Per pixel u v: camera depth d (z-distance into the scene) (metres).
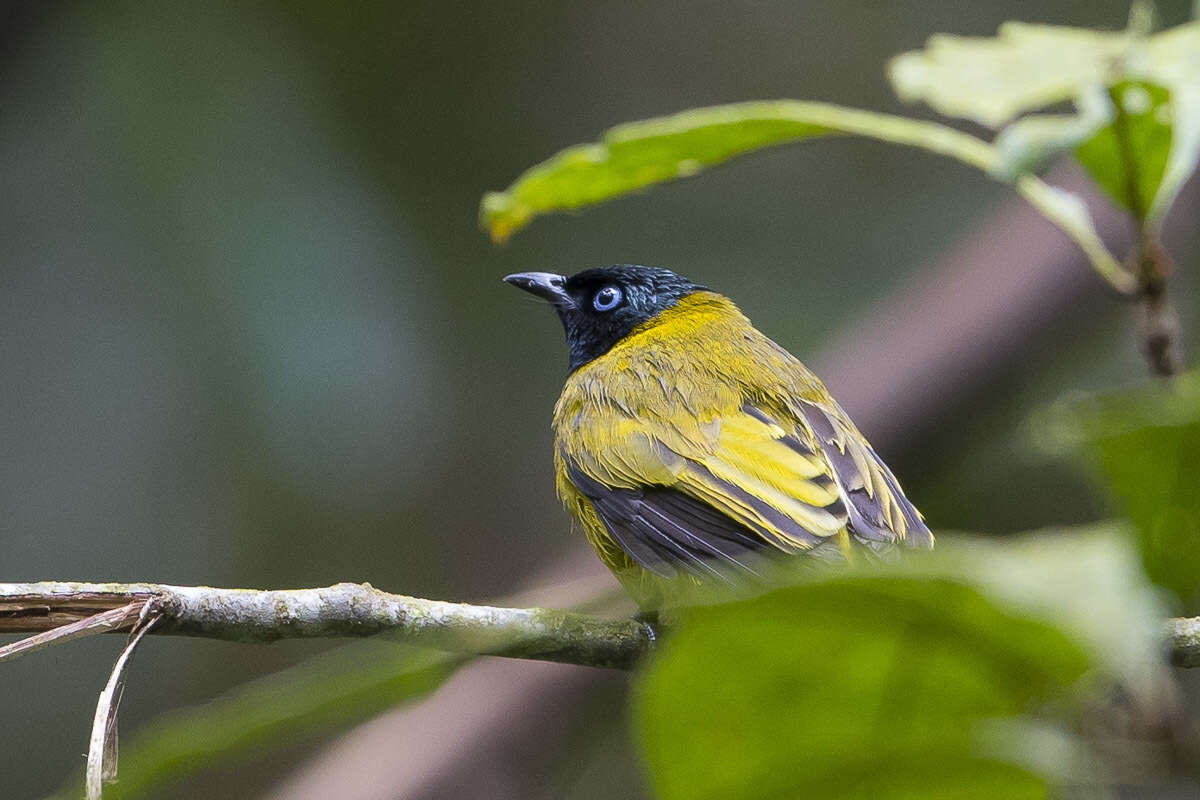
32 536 13.00
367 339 13.27
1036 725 2.33
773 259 14.54
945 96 6.06
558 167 7.17
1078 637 1.97
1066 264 11.40
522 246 14.26
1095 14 15.52
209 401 13.01
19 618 5.14
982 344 11.41
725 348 8.86
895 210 14.84
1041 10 15.72
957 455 11.75
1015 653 2.23
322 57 14.18
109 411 13.12
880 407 11.45
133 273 13.19
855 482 7.79
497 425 13.85
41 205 13.27
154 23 13.62
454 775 9.82
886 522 7.54
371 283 13.41
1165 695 2.44
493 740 9.88
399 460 13.39
